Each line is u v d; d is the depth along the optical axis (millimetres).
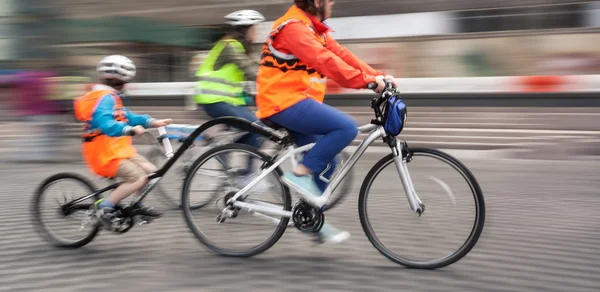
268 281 3482
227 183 3949
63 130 8914
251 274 3607
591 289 3328
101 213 4051
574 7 9148
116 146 4074
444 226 3625
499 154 8953
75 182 4211
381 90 3568
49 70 9234
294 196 3844
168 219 4984
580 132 9117
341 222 4824
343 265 3762
